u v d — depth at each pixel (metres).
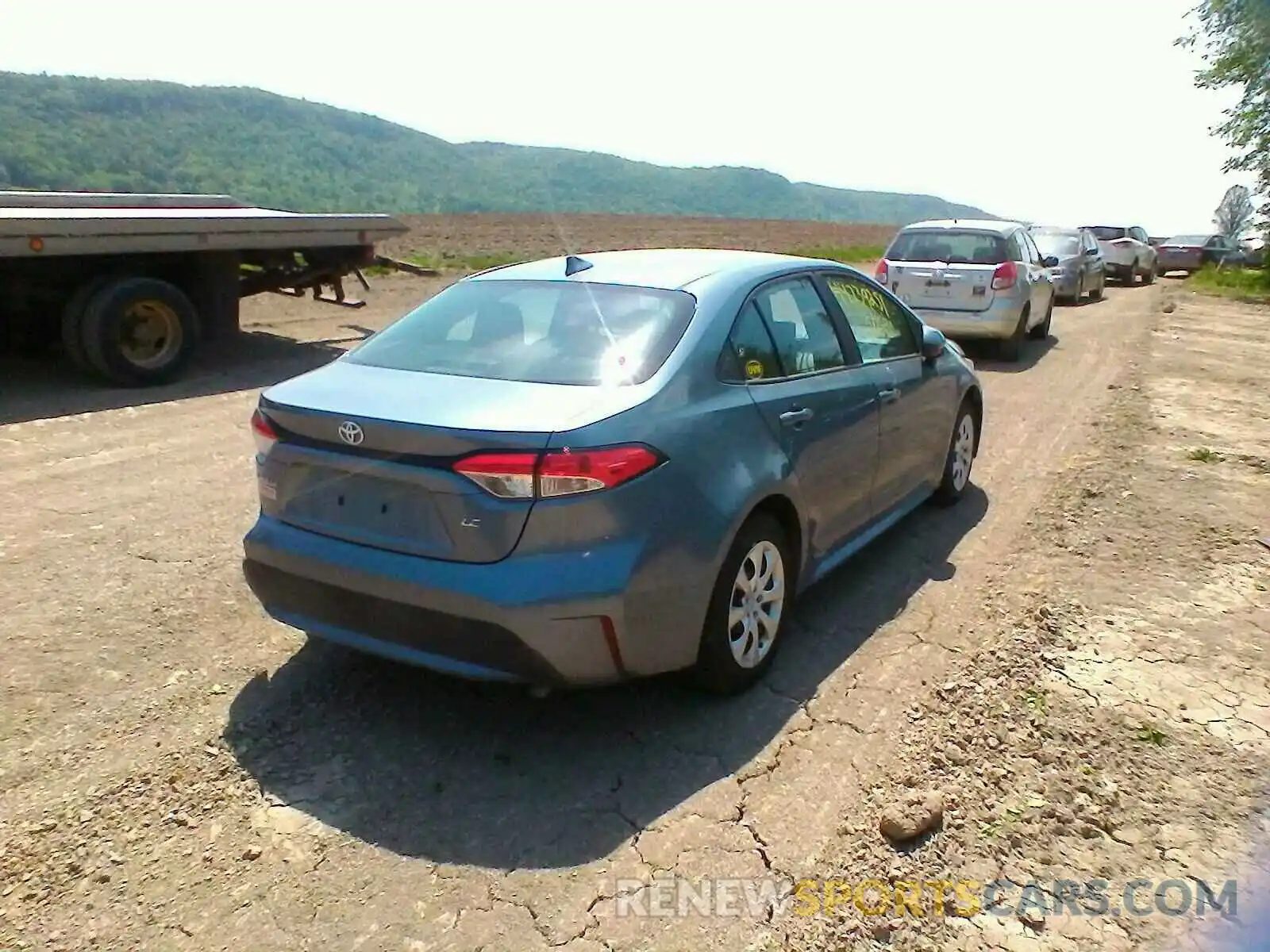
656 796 3.43
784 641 4.58
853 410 4.75
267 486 3.81
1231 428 8.91
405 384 3.77
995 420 9.17
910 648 4.52
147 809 3.30
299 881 2.99
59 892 2.92
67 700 3.95
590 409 3.46
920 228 12.91
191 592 4.98
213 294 10.93
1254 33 22.11
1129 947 2.76
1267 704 4.05
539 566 3.29
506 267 4.87
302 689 4.09
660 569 3.47
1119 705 4.01
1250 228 24.72
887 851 3.14
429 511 3.40
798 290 4.73
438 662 3.47
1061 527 6.16
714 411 3.81
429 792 3.43
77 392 9.52
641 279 4.29
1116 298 22.56
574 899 2.93
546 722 3.88
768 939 2.78
